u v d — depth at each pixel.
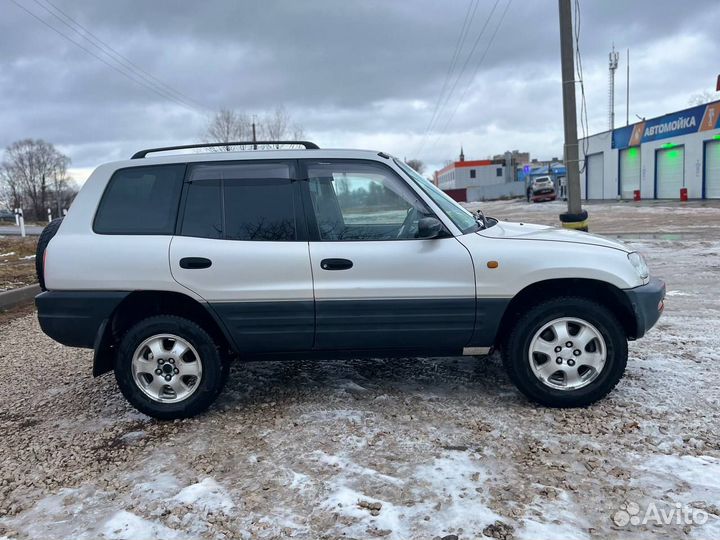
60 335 4.03
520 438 3.59
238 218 4.06
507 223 4.84
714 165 28.77
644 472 3.14
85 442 3.87
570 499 2.91
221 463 3.45
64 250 4.00
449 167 92.94
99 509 3.03
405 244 3.98
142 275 3.95
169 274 3.95
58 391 4.94
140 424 4.11
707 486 2.98
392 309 3.97
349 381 4.74
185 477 3.31
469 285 3.95
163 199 4.11
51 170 101.19
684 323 6.23
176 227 4.05
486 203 55.47
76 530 2.85
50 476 3.42
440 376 4.80
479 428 3.76
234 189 4.11
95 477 3.38
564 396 3.98
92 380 5.20
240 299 3.97
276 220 4.05
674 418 3.79
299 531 2.74
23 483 3.36
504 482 3.09
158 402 4.07
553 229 4.54
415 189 4.11
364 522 2.78
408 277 3.95
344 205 4.18
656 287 4.07
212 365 4.05
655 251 12.23
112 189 4.16
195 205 4.09
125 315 4.21
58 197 98.88
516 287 3.93
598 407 4.01
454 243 3.98
